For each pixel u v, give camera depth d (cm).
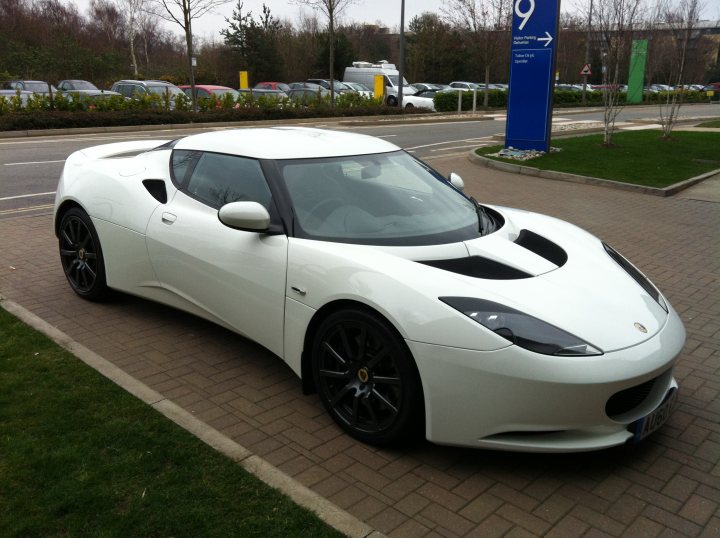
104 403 324
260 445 305
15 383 341
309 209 346
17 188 942
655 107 3797
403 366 283
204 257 375
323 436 314
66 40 3519
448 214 367
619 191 1051
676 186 1041
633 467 294
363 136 434
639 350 275
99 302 480
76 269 480
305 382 333
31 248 619
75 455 279
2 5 3994
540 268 317
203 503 252
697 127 2234
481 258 319
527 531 250
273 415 332
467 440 277
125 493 256
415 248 320
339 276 305
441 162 1355
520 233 370
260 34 4066
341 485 276
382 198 362
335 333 311
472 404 270
